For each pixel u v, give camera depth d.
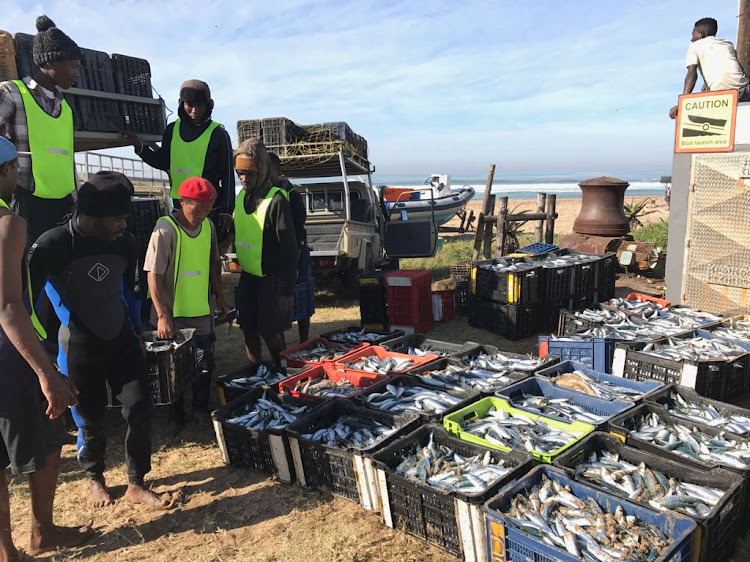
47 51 4.59
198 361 5.11
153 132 6.93
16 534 3.70
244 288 5.67
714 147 7.57
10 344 2.92
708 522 2.83
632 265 11.66
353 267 10.75
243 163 5.11
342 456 3.89
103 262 3.62
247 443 4.45
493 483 3.29
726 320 6.79
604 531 2.89
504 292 8.14
